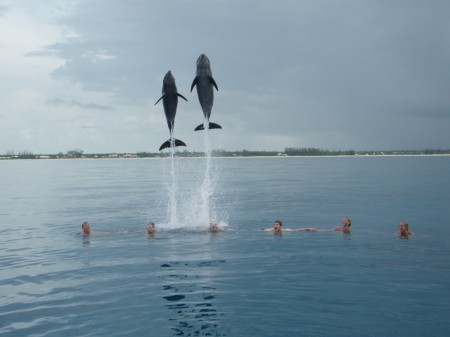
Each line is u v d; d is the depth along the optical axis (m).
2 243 17.58
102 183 51.97
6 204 31.16
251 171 76.44
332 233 18.84
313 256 14.58
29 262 14.35
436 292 10.84
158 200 32.44
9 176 68.81
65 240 18.05
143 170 87.44
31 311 9.90
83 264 13.96
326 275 12.34
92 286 11.62
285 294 10.77
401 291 10.93
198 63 17.39
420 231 19.14
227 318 9.34
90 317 9.51
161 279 12.14
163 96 17.80
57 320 9.38
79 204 30.56
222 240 17.56
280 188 41.50
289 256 14.61
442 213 24.34
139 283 11.80
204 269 13.09
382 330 8.64
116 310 9.88
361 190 38.44
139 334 8.64
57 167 109.56
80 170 90.44
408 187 40.97
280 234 18.73
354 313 9.52
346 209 26.34
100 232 19.80
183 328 8.87
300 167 91.94
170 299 10.52
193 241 17.44
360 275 12.32
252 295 10.72
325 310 9.70
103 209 27.64
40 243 17.50
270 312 9.62
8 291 11.33
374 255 14.70
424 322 9.02
